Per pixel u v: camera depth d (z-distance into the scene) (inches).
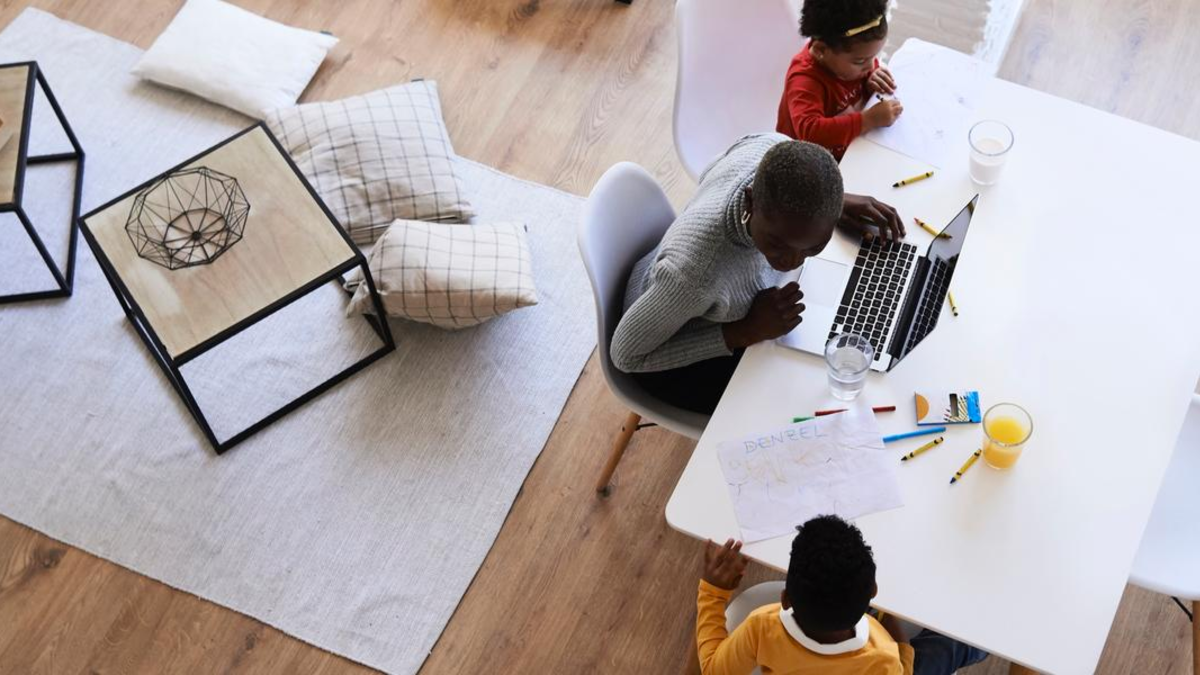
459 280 112.0
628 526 107.5
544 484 109.9
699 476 77.3
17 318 118.8
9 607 103.7
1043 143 91.2
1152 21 136.2
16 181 110.7
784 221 71.2
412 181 122.7
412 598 103.8
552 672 100.7
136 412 113.3
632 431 100.7
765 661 73.6
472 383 115.1
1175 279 84.3
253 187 110.0
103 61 136.8
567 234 124.7
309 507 108.3
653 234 93.3
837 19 90.0
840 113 98.7
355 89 135.4
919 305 83.4
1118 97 131.4
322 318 118.8
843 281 84.7
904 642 79.7
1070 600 72.0
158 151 130.0
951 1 119.0
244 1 141.1
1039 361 81.0
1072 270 84.8
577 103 133.7
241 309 103.1
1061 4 138.0
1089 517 74.9
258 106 131.2
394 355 116.7
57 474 110.0
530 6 140.5
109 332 117.7
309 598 103.8
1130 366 80.7
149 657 101.3
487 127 132.2
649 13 139.9
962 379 80.4
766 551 74.6
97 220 108.4
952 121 92.8
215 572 105.0
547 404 114.0
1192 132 129.1
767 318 80.5
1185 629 99.7
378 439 112.0
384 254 113.0
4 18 139.6
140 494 108.9
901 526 74.9
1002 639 71.0
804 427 78.7
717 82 103.0
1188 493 89.7
